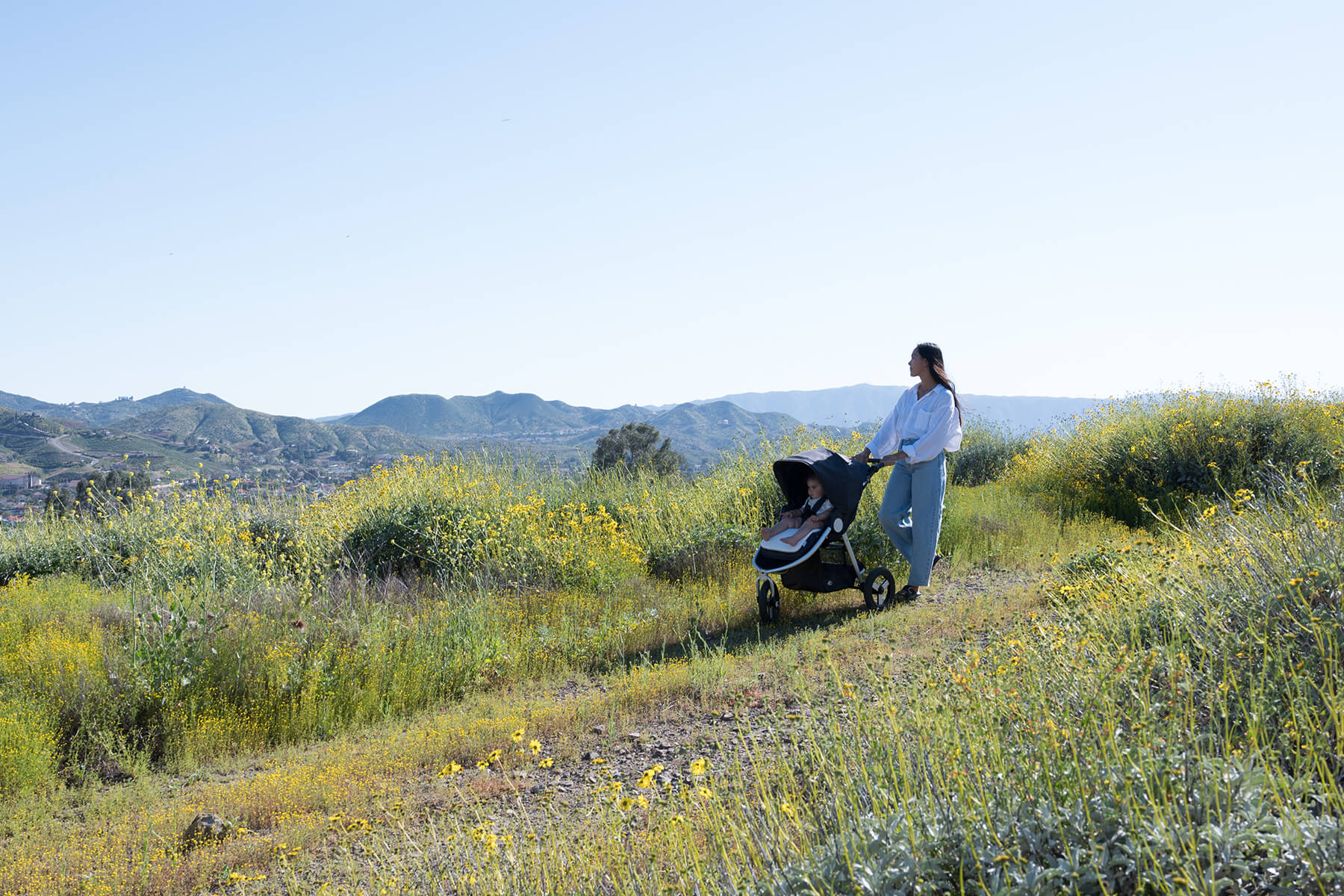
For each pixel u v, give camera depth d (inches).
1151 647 131.2
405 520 395.2
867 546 343.3
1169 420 455.2
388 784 170.7
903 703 135.9
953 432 283.9
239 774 197.6
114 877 136.7
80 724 219.3
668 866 111.3
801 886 89.2
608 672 254.1
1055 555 271.9
